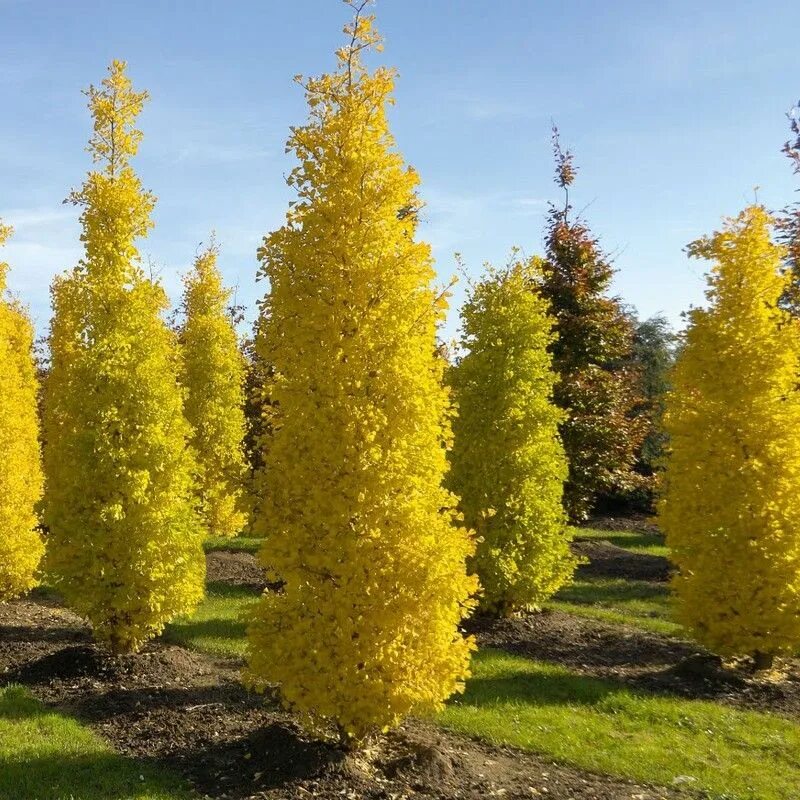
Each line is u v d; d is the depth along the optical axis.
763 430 8.80
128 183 9.45
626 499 25.88
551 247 18.66
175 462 9.14
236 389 18.91
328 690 5.61
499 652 9.84
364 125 6.07
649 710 7.66
